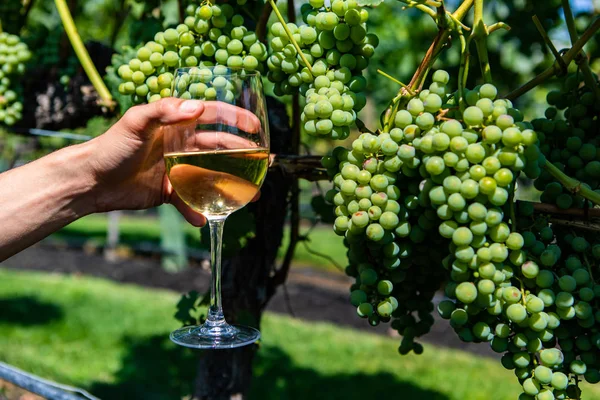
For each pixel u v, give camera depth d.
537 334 0.58
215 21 0.71
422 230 0.61
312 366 2.34
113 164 0.73
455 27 0.60
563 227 0.61
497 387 2.13
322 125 0.62
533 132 0.55
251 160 0.63
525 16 1.47
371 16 2.78
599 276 0.60
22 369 2.18
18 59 1.02
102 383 2.07
